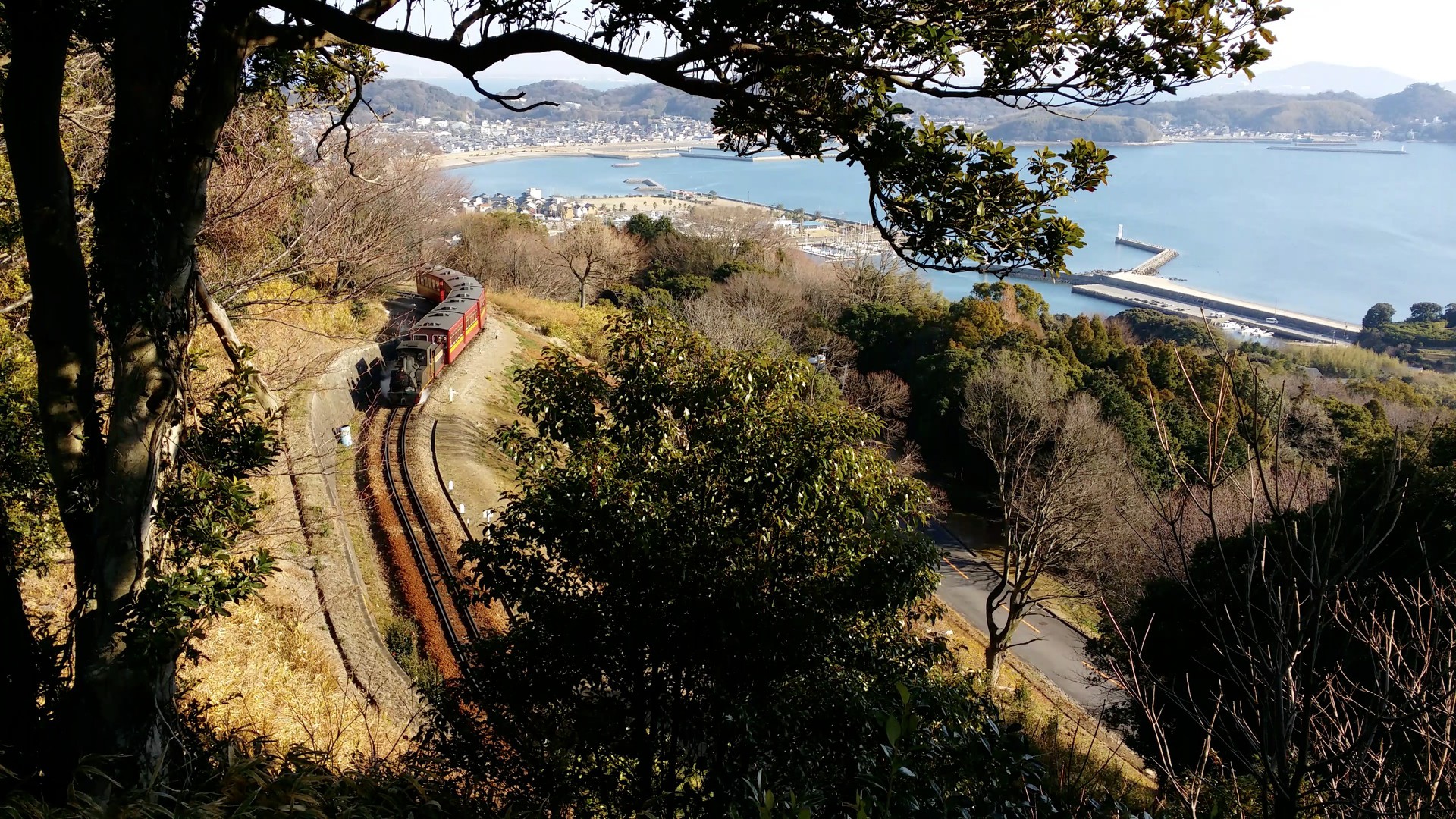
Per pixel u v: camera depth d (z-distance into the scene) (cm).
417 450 1961
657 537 642
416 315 3017
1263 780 313
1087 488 1700
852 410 772
